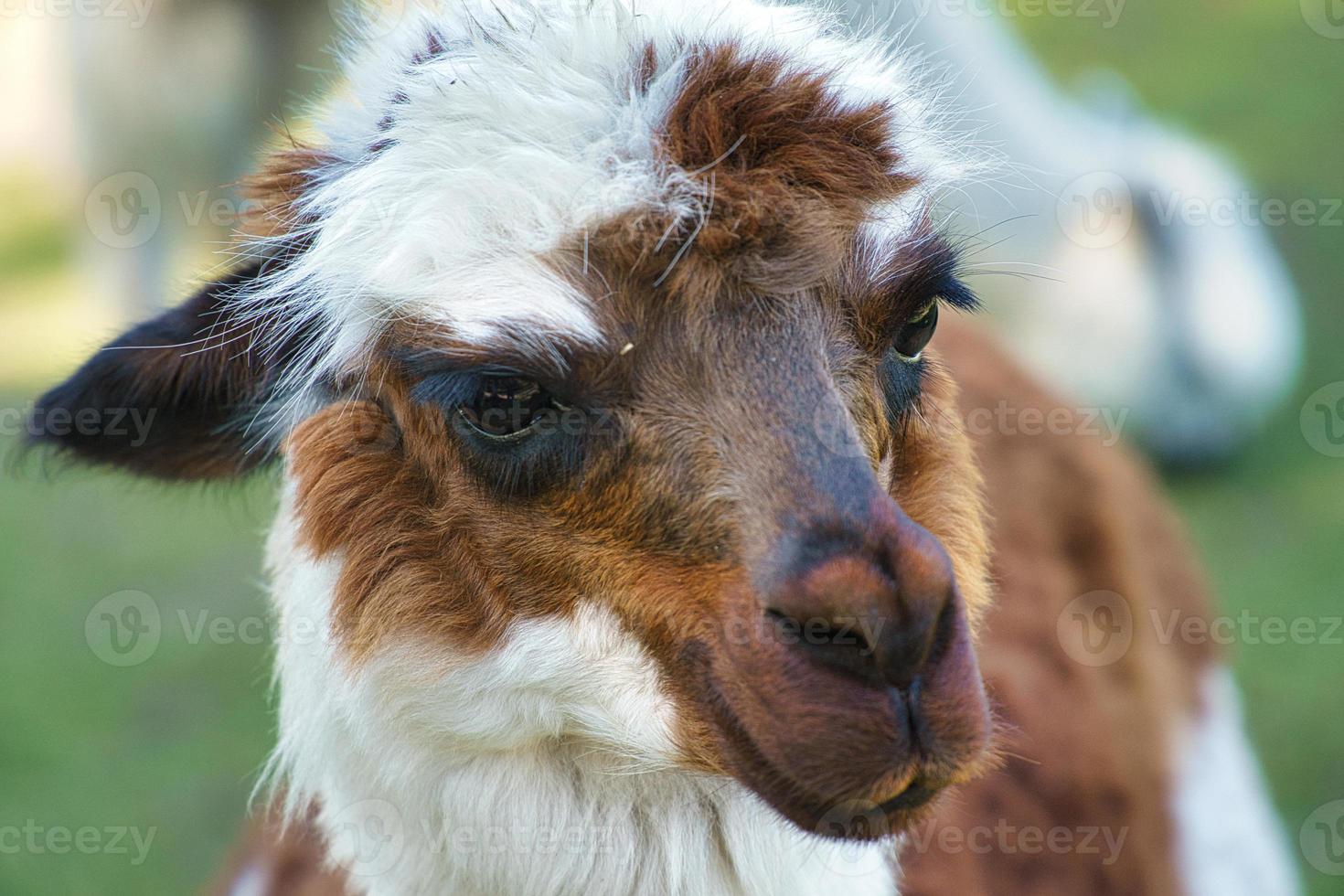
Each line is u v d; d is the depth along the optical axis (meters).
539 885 6.25
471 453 5.83
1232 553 18.50
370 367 6.29
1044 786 8.30
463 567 5.99
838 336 5.64
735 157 5.63
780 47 6.05
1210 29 33.19
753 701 5.27
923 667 5.09
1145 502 11.01
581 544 5.75
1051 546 9.36
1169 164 22.38
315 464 6.39
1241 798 10.38
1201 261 21.27
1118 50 32.91
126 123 22.45
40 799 14.79
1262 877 10.33
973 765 5.19
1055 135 20.89
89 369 6.89
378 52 6.96
